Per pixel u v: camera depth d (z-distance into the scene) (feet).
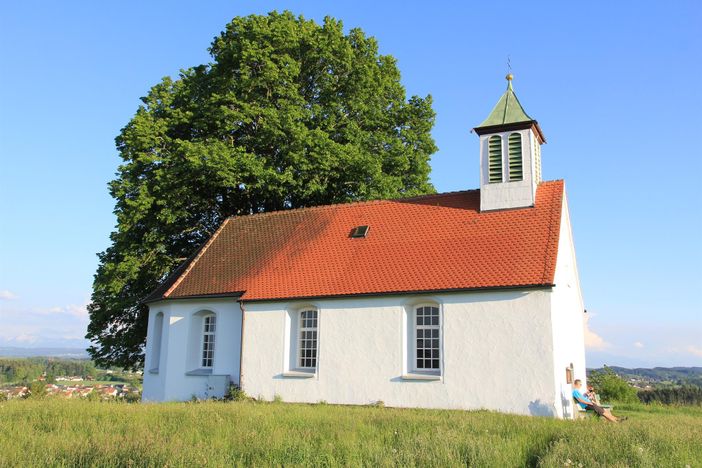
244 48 107.45
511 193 76.74
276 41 108.68
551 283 63.16
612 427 43.65
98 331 109.91
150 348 92.43
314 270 79.77
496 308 65.72
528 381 62.64
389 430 41.60
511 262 67.82
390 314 71.61
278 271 82.23
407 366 70.13
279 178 101.76
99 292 105.81
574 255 82.69
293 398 74.90
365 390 70.95
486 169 78.79
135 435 37.45
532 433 41.06
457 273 69.46
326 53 110.93
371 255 78.18
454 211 80.18
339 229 86.02
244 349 79.30
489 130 79.41
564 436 38.78
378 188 110.22
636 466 31.17
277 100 108.37
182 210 105.91
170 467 29.89
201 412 50.08
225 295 82.23
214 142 102.89
